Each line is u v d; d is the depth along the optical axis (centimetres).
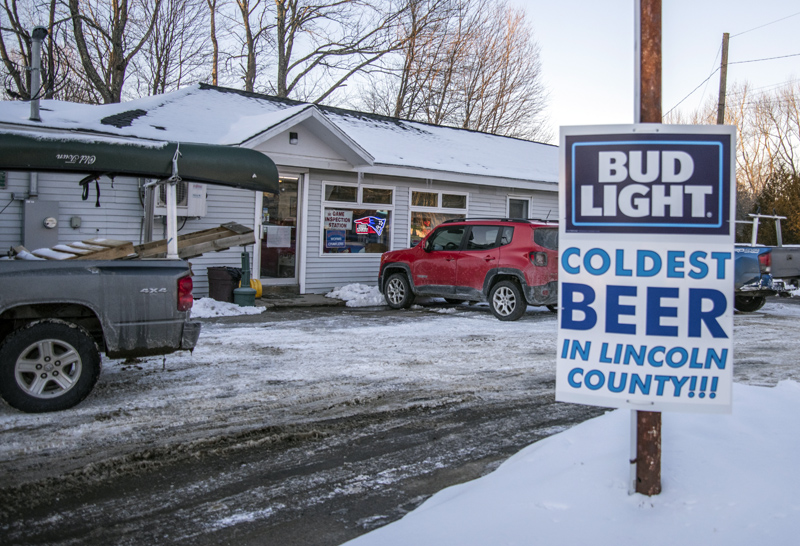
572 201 322
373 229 1494
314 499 384
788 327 1091
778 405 486
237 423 516
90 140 611
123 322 546
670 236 311
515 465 402
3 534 334
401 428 516
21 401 516
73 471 415
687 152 308
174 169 635
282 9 2544
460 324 1051
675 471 351
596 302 320
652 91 314
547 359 780
